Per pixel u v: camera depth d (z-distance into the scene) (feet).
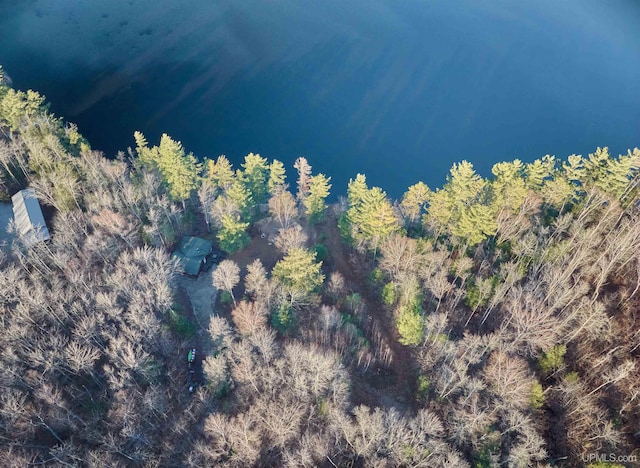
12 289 215.92
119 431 190.08
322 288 272.10
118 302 232.73
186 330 241.14
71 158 305.53
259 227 325.62
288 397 191.62
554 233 270.26
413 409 221.25
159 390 202.49
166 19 602.03
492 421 191.31
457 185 279.69
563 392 203.92
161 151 302.25
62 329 221.87
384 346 248.52
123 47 561.02
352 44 589.73
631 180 280.72
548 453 193.67
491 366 200.54
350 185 290.97
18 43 554.05
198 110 493.36
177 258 282.36
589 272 251.19
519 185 276.82
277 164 319.68
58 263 240.12
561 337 226.38
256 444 180.65
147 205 295.07
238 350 199.82
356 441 177.78
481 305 257.55
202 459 180.86
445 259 269.23
